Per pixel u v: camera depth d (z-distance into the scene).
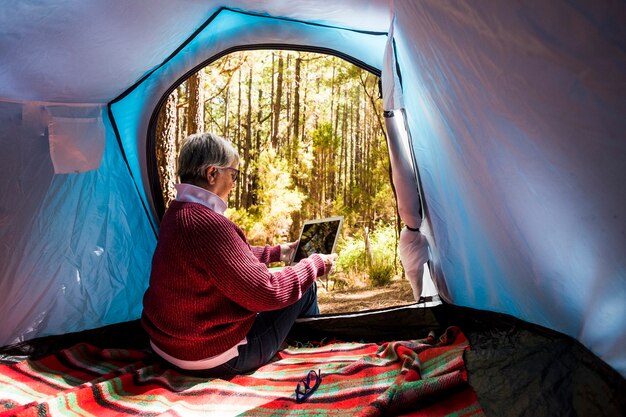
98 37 2.19
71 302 2.68
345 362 2.21
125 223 2.98
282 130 15.96
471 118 1.73
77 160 2.67
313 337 2.79
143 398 1.85
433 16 1.66
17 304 2.49
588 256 1.52
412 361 1.98
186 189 2.01
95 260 2.79
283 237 10.20
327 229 2.45
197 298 1.94
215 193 2.07
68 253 2.68
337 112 16.58
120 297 2.88
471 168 1.89
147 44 2.48
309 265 2.15
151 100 2.98
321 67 13.51
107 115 2.91
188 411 1.77
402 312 2.76
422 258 2.76
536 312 2.06
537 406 1.57
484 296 2.43
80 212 2.74
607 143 1.21
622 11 1.00
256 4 2.53
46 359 2.32
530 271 1.87
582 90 1.20
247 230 9.69
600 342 1.71
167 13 2.31
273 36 2.86
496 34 1.36
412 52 2.10
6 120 2.41
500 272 2.14
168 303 1.98
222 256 1.86
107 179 2.91
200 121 6.83
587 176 1.33
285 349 2.62
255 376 2.14
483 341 2.22
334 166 13.67
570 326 1.88
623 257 1.38
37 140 2.53
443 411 1.59
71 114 2.66
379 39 2.75
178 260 1.91
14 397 1.89
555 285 1.77
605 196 1.31
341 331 2.77
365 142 15.70
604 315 1.61
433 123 2.15
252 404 1.83
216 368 2.08
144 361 2.27
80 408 1.75
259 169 10.62
